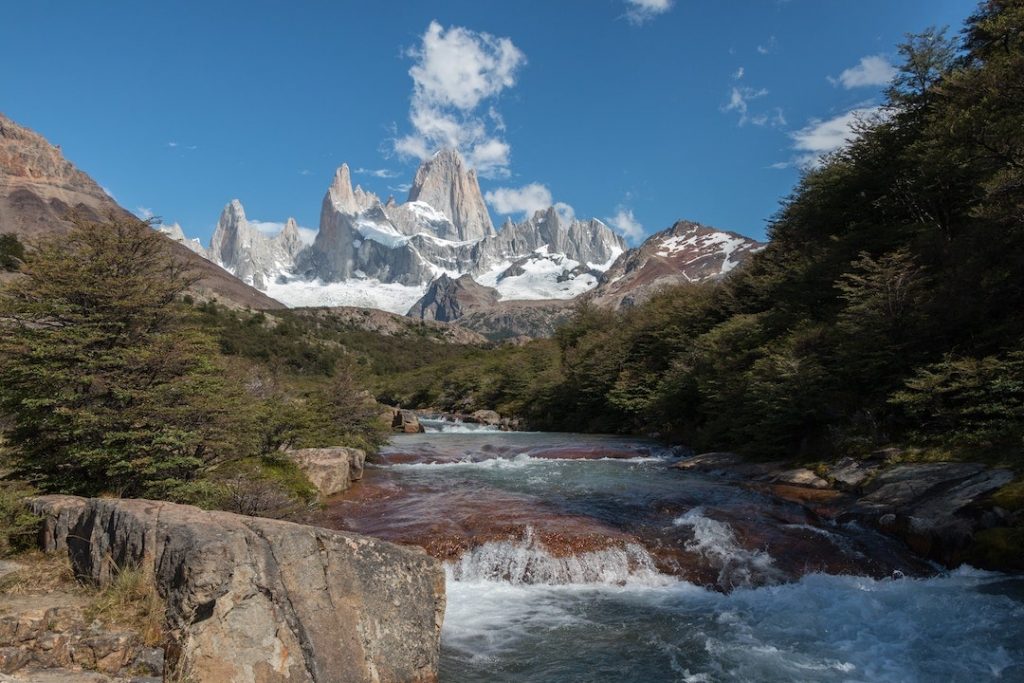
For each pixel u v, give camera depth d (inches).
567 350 2501.2
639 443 1392.7
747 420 1039.0
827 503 687.1
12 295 481.4
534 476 917.8
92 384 475.8
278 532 246.8
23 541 328.2
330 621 247.3
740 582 498.0
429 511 643.5
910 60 1200.2
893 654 367.6
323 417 1016.9
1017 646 374.0
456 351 6446.9
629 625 414.9
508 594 478.6
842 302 1193.4
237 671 221.8
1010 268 794.8
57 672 210.1
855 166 1311.5
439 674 338.0
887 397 833.5
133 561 250.4
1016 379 673.0
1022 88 792.3
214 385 541.0
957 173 952.9
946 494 597.0
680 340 1656.0
